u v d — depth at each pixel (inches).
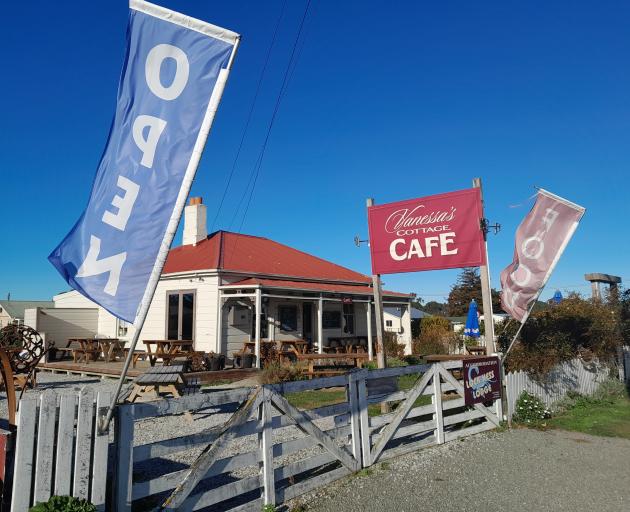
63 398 141.1
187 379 443.8
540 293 360.2
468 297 2064.5
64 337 810.2
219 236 823.1
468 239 358.3
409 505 198.2
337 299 751.7
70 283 161.3
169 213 160.4
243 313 703.7
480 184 355.9
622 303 554.3
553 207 359.3
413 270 378.6
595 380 471.2
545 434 321.1
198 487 218.1
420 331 1184.2
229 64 163.8
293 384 211.8
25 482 133.5
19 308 1339.8
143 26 170.7
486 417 332.8
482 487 220.1
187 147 162.6
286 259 855.7
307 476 228.7
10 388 168.7
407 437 303.0
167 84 167.2
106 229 164.4
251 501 192.1
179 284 717.3
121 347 701.3
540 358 397.7
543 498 208.5
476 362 328.5
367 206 403.5
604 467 253.0
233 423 182.5
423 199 376.2
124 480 150.6
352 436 240.8
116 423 152.6
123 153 168.7
